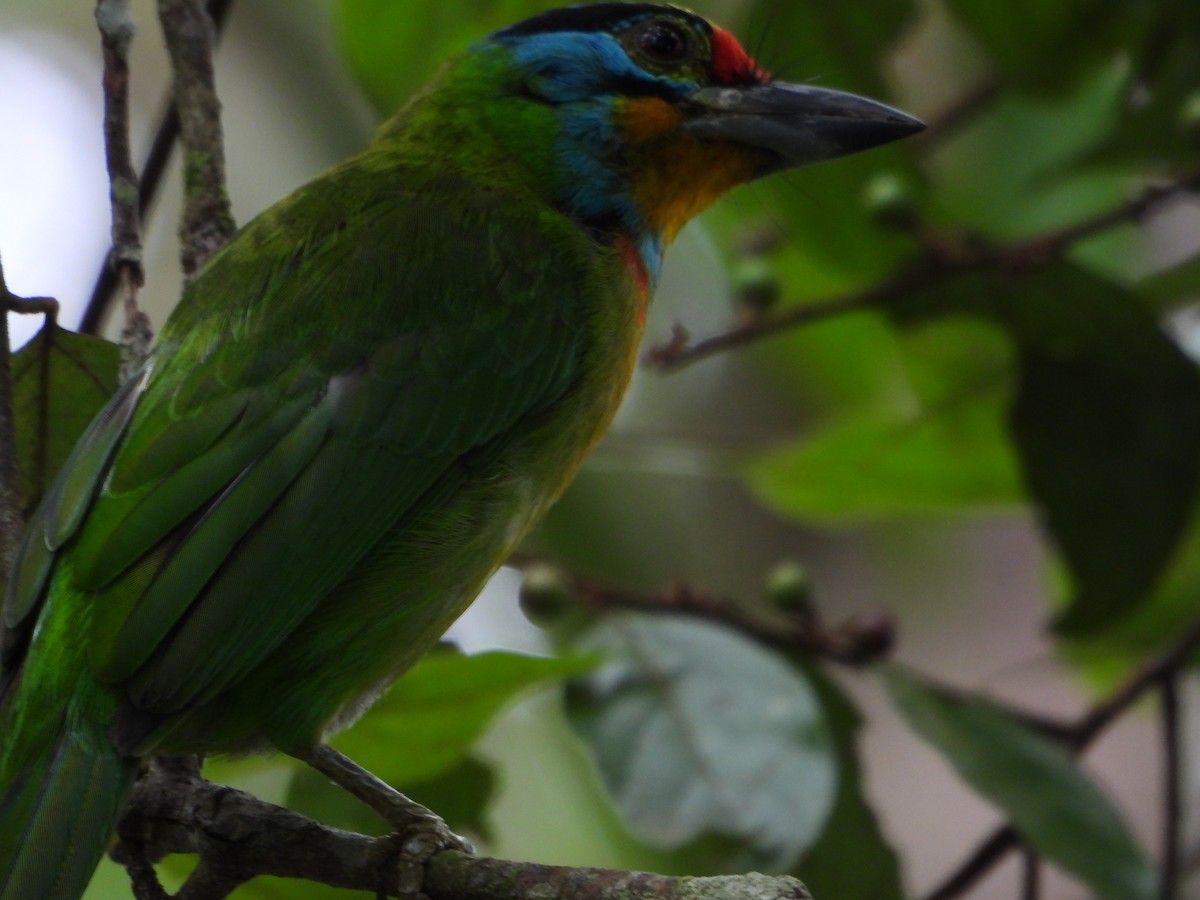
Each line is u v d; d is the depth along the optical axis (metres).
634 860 13.12
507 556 8.92
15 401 8.66
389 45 11.90
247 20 16.30
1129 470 11.95
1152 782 15.79
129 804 8.02
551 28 9.91
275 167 16.28
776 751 9.80
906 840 15.47
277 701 8.18
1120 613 12.06
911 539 16.42
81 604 7.77
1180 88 11.88
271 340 8.52
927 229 11.77
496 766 10.39
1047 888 15.52
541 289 9.09
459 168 9.66
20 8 17.06
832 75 12.25
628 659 10.14
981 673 16.11
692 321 15.11
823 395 15.45
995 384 12.91
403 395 8.59
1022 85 12.41
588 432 9.21
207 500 8.08
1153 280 12.72
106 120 8.70
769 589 10.81
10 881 7.17
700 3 13.20
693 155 9.87
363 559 8.36
